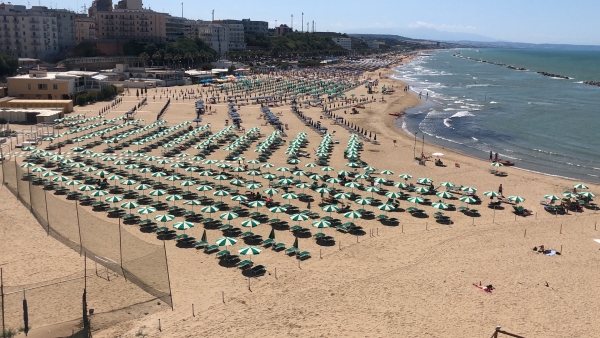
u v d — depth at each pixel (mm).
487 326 34625
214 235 49688
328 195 63125
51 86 136375
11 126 107125
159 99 159250
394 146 95562
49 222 50688
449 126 119812
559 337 33406
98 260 42156
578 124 121625
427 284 40500
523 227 54125
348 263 44156
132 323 33500
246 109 141500
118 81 191500
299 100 162250
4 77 161750
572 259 45781
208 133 103125
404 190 66875
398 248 47688
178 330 33094
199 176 71375
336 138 102312
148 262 42531
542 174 77562
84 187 60812
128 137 97812
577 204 60844
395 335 33281
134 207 52531
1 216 51719
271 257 45031
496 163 80812
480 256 46125
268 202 59562
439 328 34250
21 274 39375
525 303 37844
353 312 36094
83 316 32219
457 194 66000
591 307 37312
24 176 67688
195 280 40156
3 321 30750
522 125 120625
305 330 33625
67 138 95750
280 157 84688
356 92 192000
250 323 34250
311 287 39594
